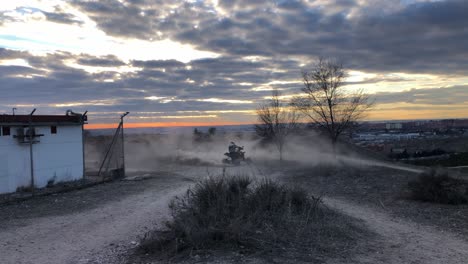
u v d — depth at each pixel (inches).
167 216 402.3
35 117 623.5
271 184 380.5
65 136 694.5
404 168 765.9
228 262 228.8
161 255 252.8
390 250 271.9
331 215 367.2
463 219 372.5
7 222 391.5
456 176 530.0
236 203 314.2
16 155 587.5
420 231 332.5
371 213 412.2
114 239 319.9
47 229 359.6
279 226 297.9
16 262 260.2
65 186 637.9
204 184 365.1
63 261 261.0
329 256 248.5
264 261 231.5
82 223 385.1
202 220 281.1
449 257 258.5
